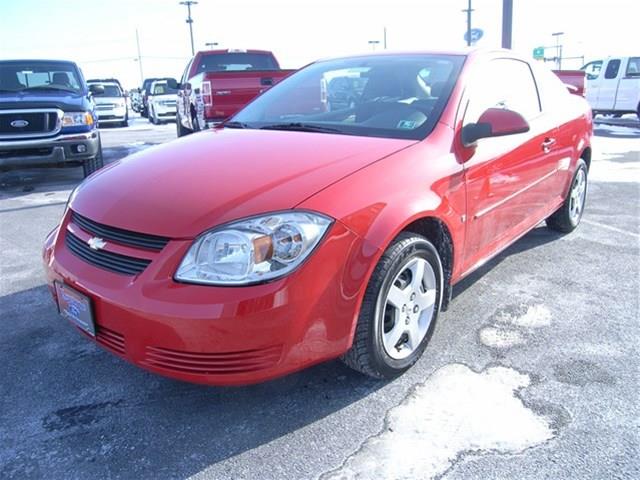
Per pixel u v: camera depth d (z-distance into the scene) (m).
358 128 3.11
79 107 7.72
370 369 2.55
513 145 3.46
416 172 2.65
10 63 8.65
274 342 2.15
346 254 2.28
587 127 4.90
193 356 2.13
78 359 3.00
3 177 8.92
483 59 3.54
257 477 2.12
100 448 2.29
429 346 3.03
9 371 2.88
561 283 3.89
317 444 2.29
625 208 5.99
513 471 2.11
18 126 7.37
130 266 2.29
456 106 3.07
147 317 2.14
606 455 2.19
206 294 2.08
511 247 4.69
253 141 3.01
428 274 2.77
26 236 5.33
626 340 3.08
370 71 3.60
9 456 2.25
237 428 2.40
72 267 2.47
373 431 2.36
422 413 2.46
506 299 3.63
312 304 2.20
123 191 2.56
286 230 2.16
